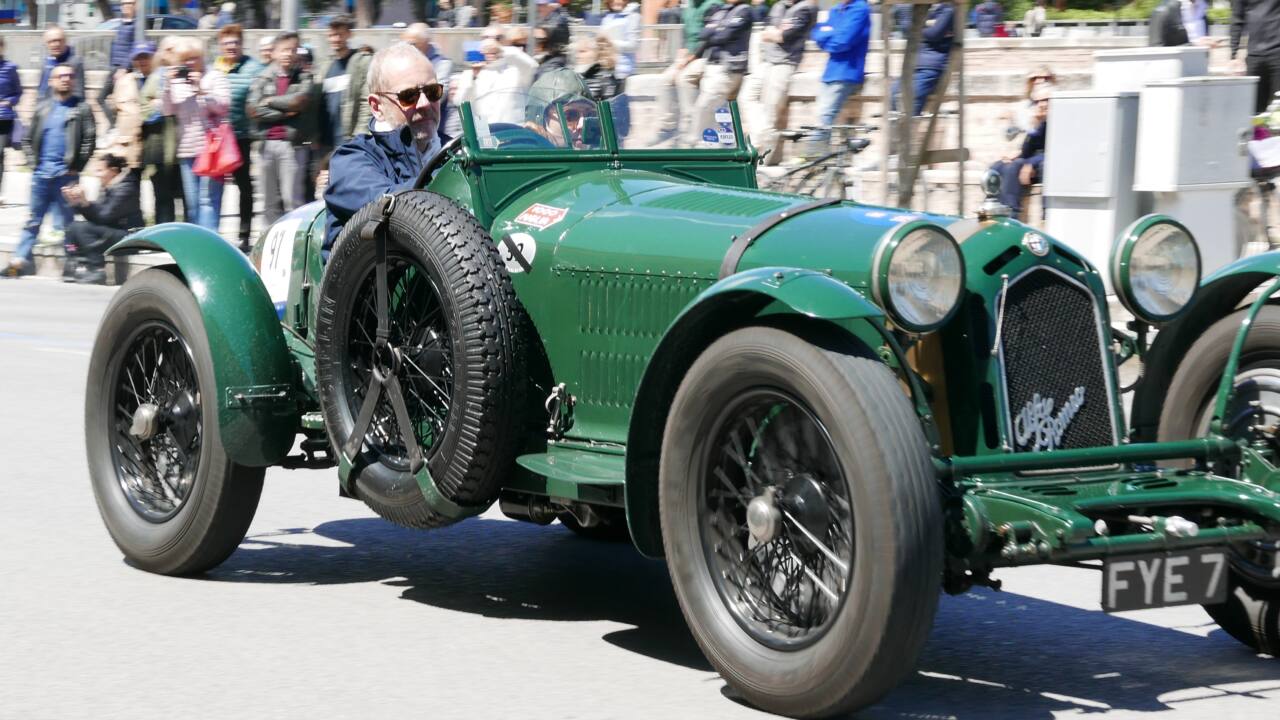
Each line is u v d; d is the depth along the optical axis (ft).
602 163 27.73
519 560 29.84
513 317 24.29
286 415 26.91
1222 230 51.16
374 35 73.67
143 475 28.84
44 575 27.89
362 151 28.27
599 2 68.85
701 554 21.52
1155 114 49.90
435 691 21.85
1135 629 25.57
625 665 23.18
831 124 57.77
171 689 21.83
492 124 26.61
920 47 56.80
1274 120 51.16
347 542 31.04
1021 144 59.36
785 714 20.57
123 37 81.05
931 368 21.80
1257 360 23.82
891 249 20.12
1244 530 20.85
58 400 45.42
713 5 62.34
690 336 21.54
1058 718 21.02
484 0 73.61
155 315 27.84
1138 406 24.94
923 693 22.11
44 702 21.22
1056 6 140.97
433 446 24.70
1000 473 21.22
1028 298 22.00
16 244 74.33
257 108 62.75
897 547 18.90
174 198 68.90
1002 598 27.45
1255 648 24.17
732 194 25.46
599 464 23.99
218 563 27.94
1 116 78.95
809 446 20.77
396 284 25.75
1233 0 61.11
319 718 20.65
